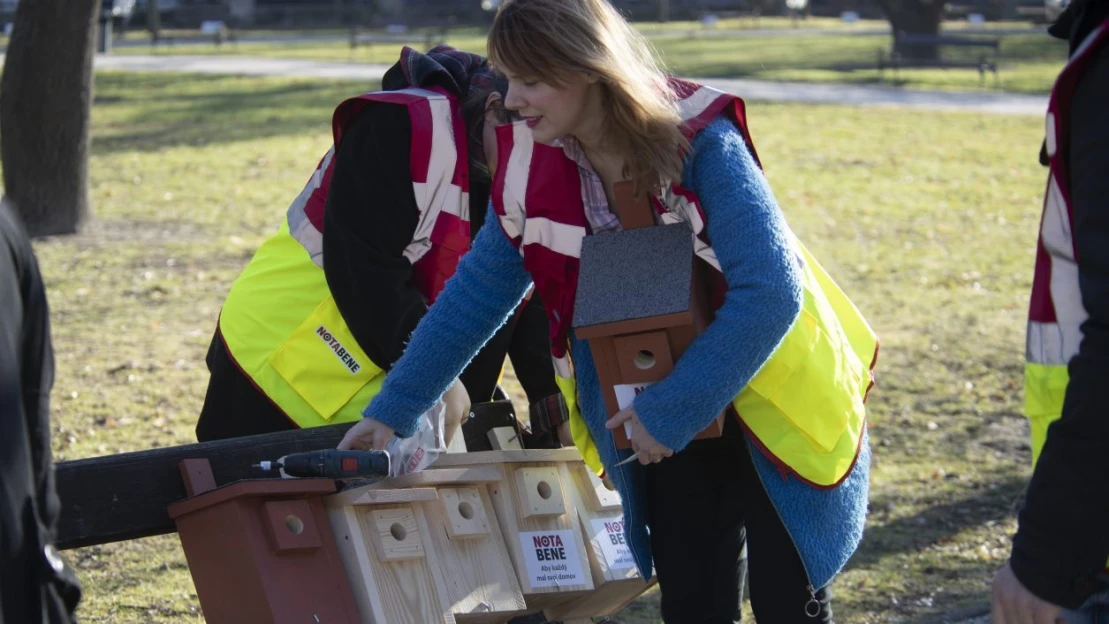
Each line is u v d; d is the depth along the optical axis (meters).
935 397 6.65
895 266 9.79
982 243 10.73
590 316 2.38
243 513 2.41
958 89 22.58
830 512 2.51
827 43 31.12
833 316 2.60
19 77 10.09
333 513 2.52
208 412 3.14
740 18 40.69
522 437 3.33
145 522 2.53
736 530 2.70
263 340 3.02
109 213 11.25
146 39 33.88
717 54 28.09
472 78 3.01
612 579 2.88
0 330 1.75
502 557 2.72
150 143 15.66
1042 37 31.91
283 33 36.41
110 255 9.56
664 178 2.32
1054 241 1.88
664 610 2.75
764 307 2.23
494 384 3.29
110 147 15.33
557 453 2.91
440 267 2.99
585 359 2.61
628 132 2.29
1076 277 1.86
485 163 2.98
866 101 20.53
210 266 9.27
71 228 10.36
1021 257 10.22
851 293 8.93
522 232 2.55
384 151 2.87
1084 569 1.71
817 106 19.70
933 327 8.05
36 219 10.27
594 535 2.90
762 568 2.56
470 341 2.64
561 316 2.56
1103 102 1.70
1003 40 31.28
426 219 2.92
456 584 2.61
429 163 2.87
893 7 26.55
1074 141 1.74
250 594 2.42
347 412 2.97
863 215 11.80
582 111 2.34
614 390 2.43
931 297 8.87
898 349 7.52
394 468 2.69
